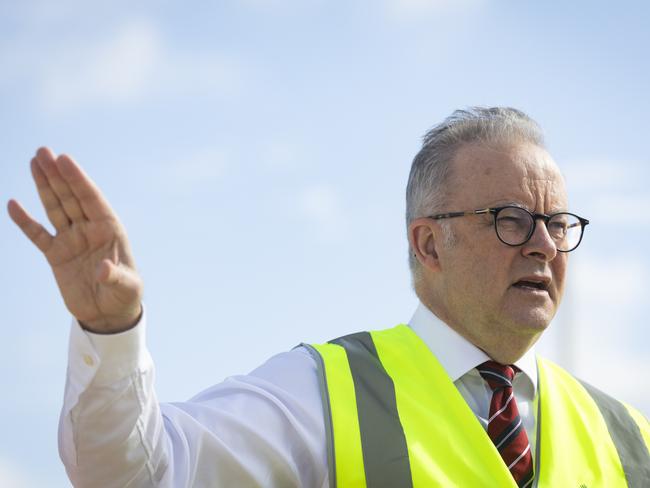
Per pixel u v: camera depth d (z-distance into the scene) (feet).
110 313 11.98
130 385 12.25
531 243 15.51
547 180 15.94
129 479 12.51
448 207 16.12
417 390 15.39
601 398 16.99
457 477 14.60
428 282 16.39
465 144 16.33
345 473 14.40
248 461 13.99
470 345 15.85
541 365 16.70
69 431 12.39
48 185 11.53
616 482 15.75
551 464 15.37
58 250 11.77
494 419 15.30
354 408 14.93
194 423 13.73
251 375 15.48
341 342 16.12
